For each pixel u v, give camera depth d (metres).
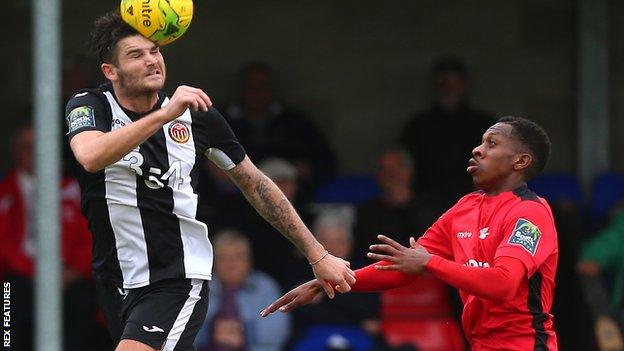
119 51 17.11
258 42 38.53
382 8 38.53
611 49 38.16
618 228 33.97
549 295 18.25
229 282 30.86
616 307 33.50
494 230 18.09
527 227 17.80
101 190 17.52
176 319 17.64
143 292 17.72
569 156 38.31
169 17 16.98
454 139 35.09
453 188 34.78
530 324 18.02
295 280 31.84
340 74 38.53
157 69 17.22
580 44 37.97
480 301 18.22
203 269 17.92
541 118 38.44
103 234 17.72
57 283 21.53
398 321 31.73
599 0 37.81
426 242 18.95
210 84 38.50
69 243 32.19
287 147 35.56
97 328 32.38
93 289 32.31
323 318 31.08
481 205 18.58
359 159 38.47
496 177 18.50
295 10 38.50
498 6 38.34
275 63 38.56
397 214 32.34
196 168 17.95
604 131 37.91
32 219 32.53
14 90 38.38
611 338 32.06
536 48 38.38
